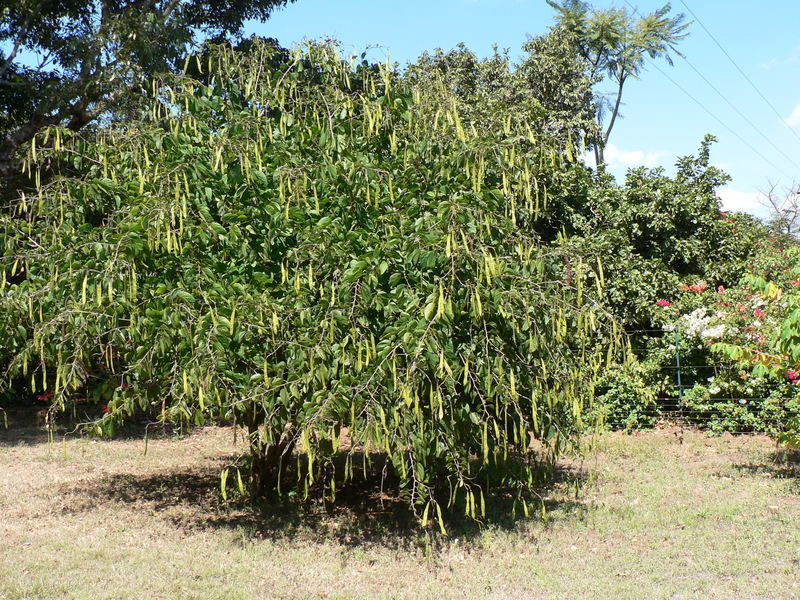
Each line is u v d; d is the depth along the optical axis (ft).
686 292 36.09
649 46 101.40
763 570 15.57
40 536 18.71
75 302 16.70
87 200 19.16
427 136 18.38
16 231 19.13
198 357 15.20
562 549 17.38
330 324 15.26
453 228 14.71
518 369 16.44
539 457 26.81
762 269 37.27
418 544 18.11
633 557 16.62
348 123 18.54
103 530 19.33
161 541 18.35
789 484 22.81
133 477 26.11
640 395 32.17
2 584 15.06
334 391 15.07
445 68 51.88
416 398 14.87
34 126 38.29
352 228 17.22
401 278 16.35
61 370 16.63
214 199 17.78
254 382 15.99
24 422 38.14
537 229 39.11
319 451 16.48
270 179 17.66
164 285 16.15
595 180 40.63
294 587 15.17
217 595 14.61
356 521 20.21
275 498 22.38
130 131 19.57
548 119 27.12
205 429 36.50
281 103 18.61
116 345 17.30
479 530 19.04
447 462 16.66
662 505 20.93
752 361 22.41
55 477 25.98
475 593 14.76
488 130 18.51
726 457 27.22
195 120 18.75
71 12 40.78
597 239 35.63
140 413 38.58
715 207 39.11
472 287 15.16
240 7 44.29
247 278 17.33
